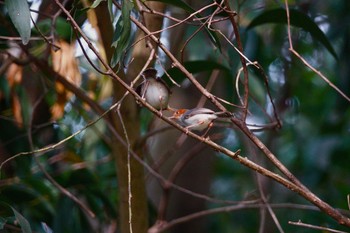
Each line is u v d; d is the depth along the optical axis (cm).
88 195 988
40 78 996
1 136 1015
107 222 1058
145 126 1116
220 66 852
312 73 1443
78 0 675
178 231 1334
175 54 1062
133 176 859
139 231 860
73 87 870
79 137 1128
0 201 707
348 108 1426
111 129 846
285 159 1491
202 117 650
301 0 1296
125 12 626
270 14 860
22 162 998
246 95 646
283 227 1332
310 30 868
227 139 1490
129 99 849
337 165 1378
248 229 1457
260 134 1388
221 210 957
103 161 1075
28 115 1022
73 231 988
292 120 1452
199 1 1098
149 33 624
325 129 1344
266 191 1281
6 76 1046
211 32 697
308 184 1295
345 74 1223
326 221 1262
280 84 1389
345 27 1233
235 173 1631
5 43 827
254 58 1090
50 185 978
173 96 1288
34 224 966
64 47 958
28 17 639
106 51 800
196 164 1344
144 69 622
